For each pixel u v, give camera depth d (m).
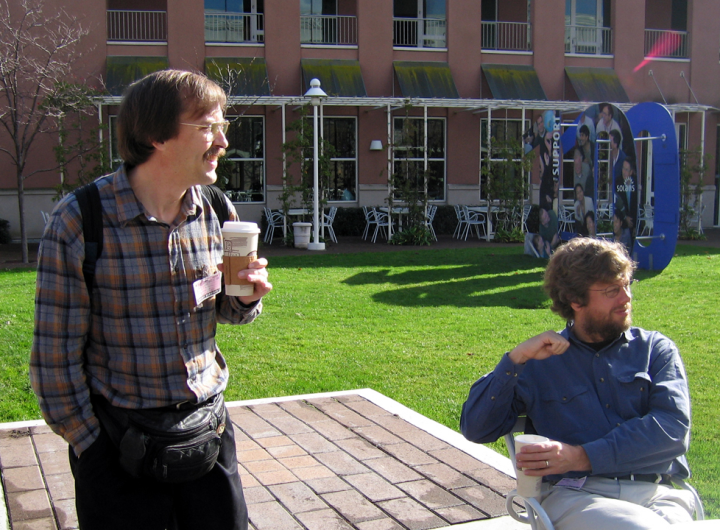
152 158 1.85
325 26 20.11
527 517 2.34
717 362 6.04
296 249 15.88
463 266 12.67
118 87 17.08
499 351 6.59
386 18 19.36
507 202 18.02
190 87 1.82
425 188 17.64
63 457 3.85
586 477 2.26
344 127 19.48
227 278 1.99
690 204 21.44
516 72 20.08
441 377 5.72
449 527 3.04
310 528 3.06
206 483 2.01
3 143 17.14
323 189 16.94
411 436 4.20
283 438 4.18
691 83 21.64
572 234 14.51
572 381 2.37
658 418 2.18
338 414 4.63
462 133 20.09
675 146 11.46
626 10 20.89
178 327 1.92
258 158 18.95
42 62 16.64
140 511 1.89
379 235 19.27
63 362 1.81
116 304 1.86
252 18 19.11
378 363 6.18
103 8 17.48
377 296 9.70
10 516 3.17
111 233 1.83
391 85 19.53
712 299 9.30
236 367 6.04
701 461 3.87
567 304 2.38
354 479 3.58
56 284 1.79
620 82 20.91
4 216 17.41
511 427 2.38
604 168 20.20
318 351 6.62
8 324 7.41
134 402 1.87
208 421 1.95
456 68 19.94
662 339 2.43
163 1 19.23
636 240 12.16
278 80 18.83
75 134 17.20
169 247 1.89
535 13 20.33
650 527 1.93
